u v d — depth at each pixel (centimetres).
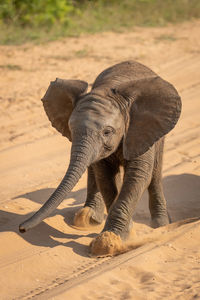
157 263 895
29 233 1027
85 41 3027
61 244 982
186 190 1350
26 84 2247
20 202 1219
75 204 1238
